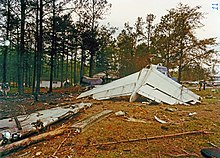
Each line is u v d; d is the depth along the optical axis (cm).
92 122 627
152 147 459
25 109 830
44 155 400
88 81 2303
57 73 4219
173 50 2448
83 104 911
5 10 1529
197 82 2656
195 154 429
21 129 491
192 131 577
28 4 1360
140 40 2983
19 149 426
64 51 2075
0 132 467
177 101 1106
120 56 3266
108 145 459
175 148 458
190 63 2395
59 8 1375
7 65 3164
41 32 1233
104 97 1173
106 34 2564
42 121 555
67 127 548
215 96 1569
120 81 1296
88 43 2219
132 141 488
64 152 416
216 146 477
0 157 390
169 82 1223
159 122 679
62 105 930
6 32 1664
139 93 1109
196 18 2352
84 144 458
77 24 2172
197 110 939
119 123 643
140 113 805
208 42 2327
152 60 2753
